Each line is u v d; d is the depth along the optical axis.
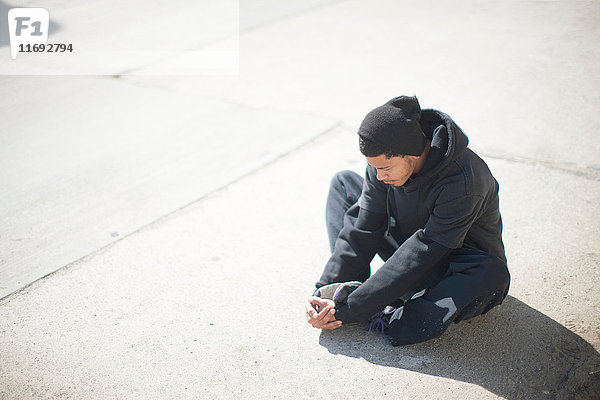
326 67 5.25
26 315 2.63
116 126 4.45
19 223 3.33
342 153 3.89
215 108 4.65
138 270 2.90
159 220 3.30
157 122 4.47
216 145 4.08
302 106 4.57
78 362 2.36
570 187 3.32
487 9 6.47
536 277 2.67
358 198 2.58
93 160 3.97
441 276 2.33
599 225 2.99
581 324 2.40
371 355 2.33
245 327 2.51
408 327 2.28
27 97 5.05
